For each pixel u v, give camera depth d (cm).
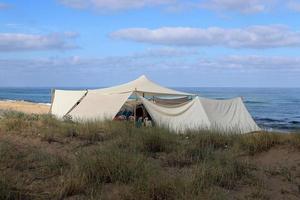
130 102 2253
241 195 856
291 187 927
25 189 824
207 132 1428
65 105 2381
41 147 1226
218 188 864
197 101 2062
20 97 10756
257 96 11550
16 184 838
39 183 873
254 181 932
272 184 941
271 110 6159
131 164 927
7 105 4556
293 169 1044
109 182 878
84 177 867
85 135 1380
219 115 2066
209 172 923
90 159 941
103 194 807
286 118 4797
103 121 1777
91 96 2269
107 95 2256
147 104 2030
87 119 1891
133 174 885
